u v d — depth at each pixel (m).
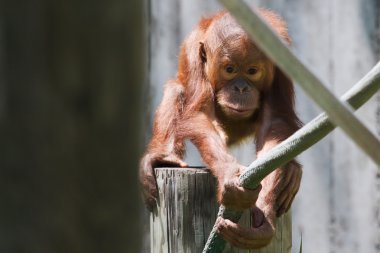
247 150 13.19
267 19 9.06
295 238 13.88
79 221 3.02
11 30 2.93
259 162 5.63
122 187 3.10
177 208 7.08
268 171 5.62
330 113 3.50
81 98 3.02
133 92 3.10
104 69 3.04
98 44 3.02
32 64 2.95
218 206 7.01
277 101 9.23
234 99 8.80
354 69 13.64
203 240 7.02
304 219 13.89
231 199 6.60
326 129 4.98
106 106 3.04
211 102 9.16
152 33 13.92
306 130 5.06
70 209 3.00
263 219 7.10
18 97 2.94
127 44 3.07
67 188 3.00
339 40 13.68
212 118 9.16
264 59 8.82
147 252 8.98
